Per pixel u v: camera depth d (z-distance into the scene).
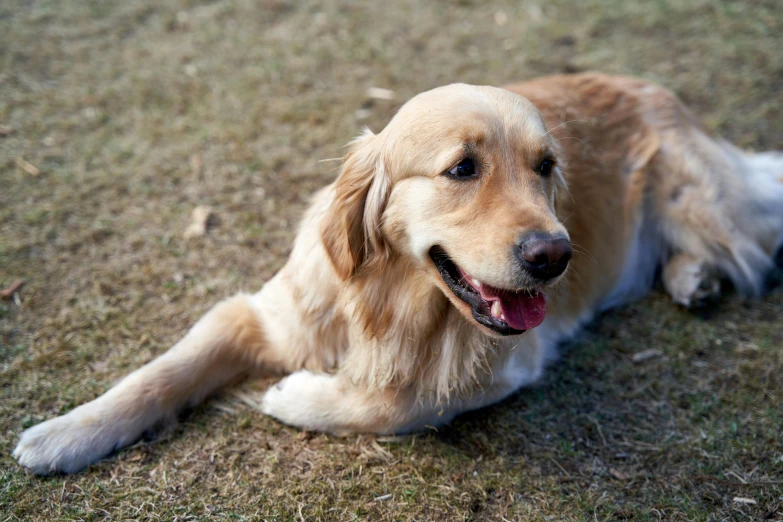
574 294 1.17
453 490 0.97
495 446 1.02
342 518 0.94
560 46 1.80
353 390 1.03
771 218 1.29
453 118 0.94
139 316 1.14
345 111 1.52
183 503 0.94
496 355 1.03
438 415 1.03
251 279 1.21
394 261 0.99
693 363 1.13
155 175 1.36
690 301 1.21
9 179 1.32
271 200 1.33
